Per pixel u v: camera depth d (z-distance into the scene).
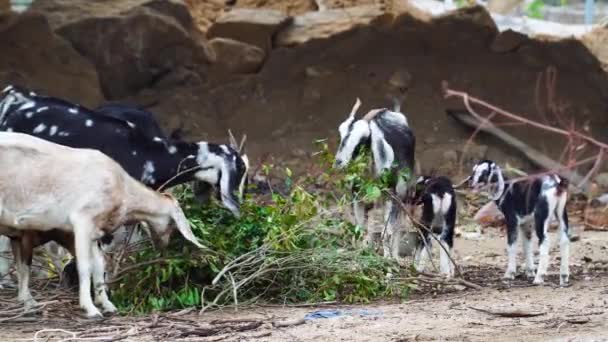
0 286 12.39
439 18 27.14
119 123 12.51
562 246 13.82
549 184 13.74
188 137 26.30
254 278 12.23
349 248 12.98
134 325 10.74
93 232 10.91
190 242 11.88
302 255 12.28
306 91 27.28
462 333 10.11
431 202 14.62
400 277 13.19
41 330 10.16
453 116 27.55
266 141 26.62
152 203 11.34
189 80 26.69
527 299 12.46
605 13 32.56
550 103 8.30
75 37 25.17
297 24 27.33
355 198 13.55
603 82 27.48
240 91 27.02
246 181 13.08
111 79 25.92
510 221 14.48
